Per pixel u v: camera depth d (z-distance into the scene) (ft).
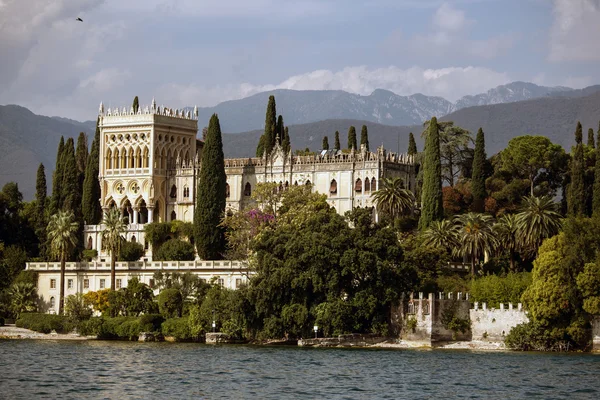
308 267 634.43
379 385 458.09
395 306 637.30
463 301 632.79
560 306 593.83
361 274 631.15
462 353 587.68
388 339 632.79
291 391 442.50
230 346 626.64
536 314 599.57
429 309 624.59
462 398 428.56
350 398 426.92
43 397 428.15
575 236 606.96
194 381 468.75
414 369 508.94
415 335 627.87
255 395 432.66
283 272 628.28
